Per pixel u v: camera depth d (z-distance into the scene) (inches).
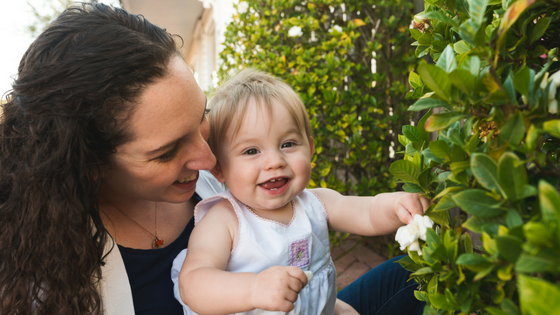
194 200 52.8
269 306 31.7
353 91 117.0
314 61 120.5
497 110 20.5
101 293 37.9
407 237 27.9
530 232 14.8
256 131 42.8
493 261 18.4
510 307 17.1
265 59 130.1
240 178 43.3
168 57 35.0
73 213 33.9
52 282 34.8
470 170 21.0
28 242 34.3
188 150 36.7
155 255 43.4
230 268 42.8
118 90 31.4
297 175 43.9
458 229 25.2
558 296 12.5
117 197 43.0
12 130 35.1
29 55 34.1
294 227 45.4
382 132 124.6
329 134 117.6
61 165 32.9
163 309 42.3
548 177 19.0
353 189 116.6
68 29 33.7
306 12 138.2
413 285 56.5
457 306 21.5
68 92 31.6
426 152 25.4
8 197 36.5
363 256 128.3
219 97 46.9
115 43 32.7
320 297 44.6
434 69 20.6
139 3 279.4
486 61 22.8
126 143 33.2
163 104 32.9
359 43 134.5
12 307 35.3
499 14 24.3
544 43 26.3
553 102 19.3
